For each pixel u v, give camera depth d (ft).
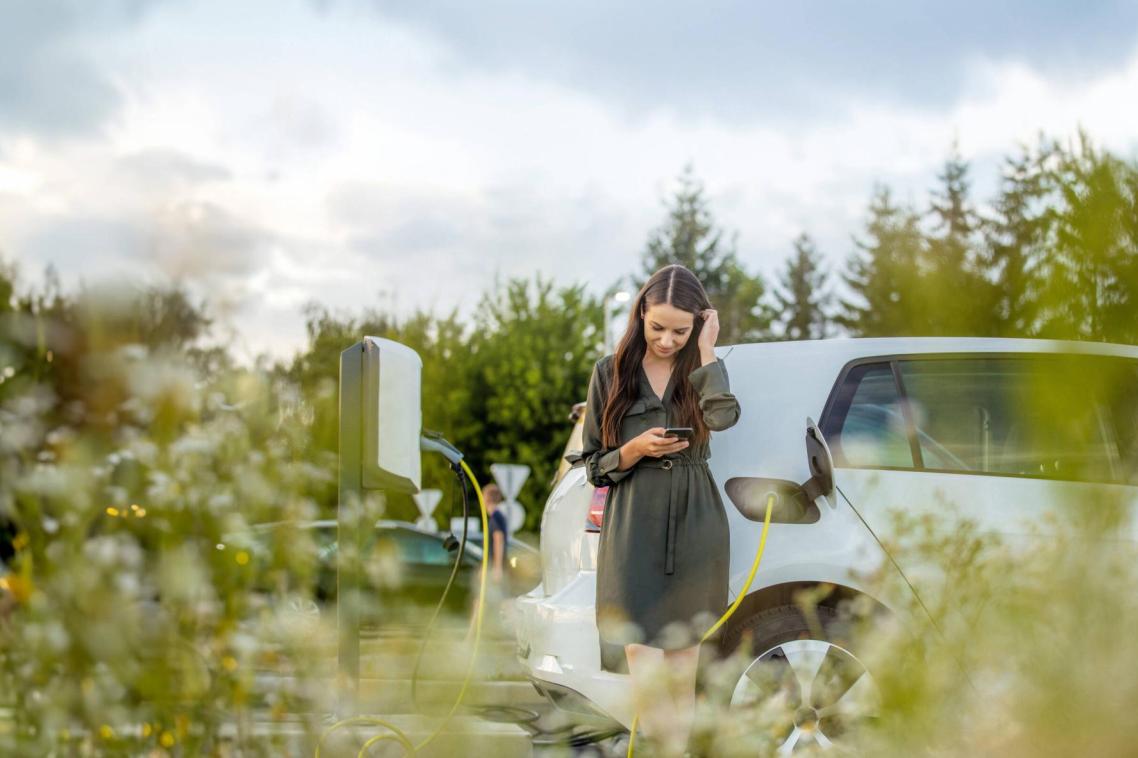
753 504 13.10
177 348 7.07
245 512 7.75
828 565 12.66
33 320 6.82
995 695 6.18
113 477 7.02
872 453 13.41
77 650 6.46
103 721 6.53
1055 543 5.84
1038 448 5.84
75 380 6.94
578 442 15.58
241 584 7.30
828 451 12.87
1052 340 5.55
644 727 10.80
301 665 7.43
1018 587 6.31
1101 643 5.79
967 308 5.98
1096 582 5.76
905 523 8.26
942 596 7.18
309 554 7.91
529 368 101.19
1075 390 5.56
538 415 100.37
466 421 100.58
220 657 6.95
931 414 13.65
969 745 6.23
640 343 12.62
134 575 6.62
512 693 15.19
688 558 11.98
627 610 11.90
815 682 12.31
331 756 8.17
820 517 12.98
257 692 7.24
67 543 6.65
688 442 12.14
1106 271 5.45
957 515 8.71
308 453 9.71
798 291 200.03
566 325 104.37
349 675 9.40
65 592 6.42
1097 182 5.49
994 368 13.89
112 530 7.07
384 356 12.66
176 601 6.82
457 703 7.57
